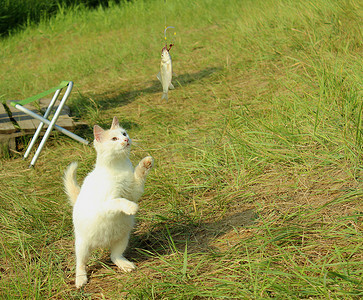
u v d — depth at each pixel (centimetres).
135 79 497
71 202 330
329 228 309
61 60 581
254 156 357
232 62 475
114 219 312
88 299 309
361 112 348
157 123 413
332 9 459
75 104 462
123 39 626
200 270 309
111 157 312
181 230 333
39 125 400
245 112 395
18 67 595
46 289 315
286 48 459
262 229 319
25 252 332
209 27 579
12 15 750
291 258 302
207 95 437
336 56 404
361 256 298
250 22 511
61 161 394
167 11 691
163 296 302
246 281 300
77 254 318
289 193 333
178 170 367
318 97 374
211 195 348
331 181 331
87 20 743
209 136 387
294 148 352
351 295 287
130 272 317
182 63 501
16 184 375
